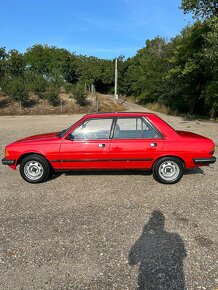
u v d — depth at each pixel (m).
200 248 3.37
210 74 19.69
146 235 3.68
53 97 25.84
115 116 5.62
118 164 5.63
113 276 2.88
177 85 25.17
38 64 55.31
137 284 2.76
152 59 33.97
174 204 4.68
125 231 3.79
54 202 4.82
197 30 18.84
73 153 5.57
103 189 5.43
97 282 2.80
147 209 4.50
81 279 2.85
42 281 2.82
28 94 25.84
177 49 21.27
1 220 4.15
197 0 15.94
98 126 5.61
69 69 61.44
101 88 69.69
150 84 33.06
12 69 36.31
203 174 6.37
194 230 3.80
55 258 3.21
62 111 24.77
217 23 14.13
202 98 22.70
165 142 5.52
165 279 2.83
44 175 5.76
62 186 5.64
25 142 5.71
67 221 4.10
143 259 3.17
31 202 4.83
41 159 5.68
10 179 6.18
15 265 3.09
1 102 25.47
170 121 19.08
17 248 3.41
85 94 26.86
